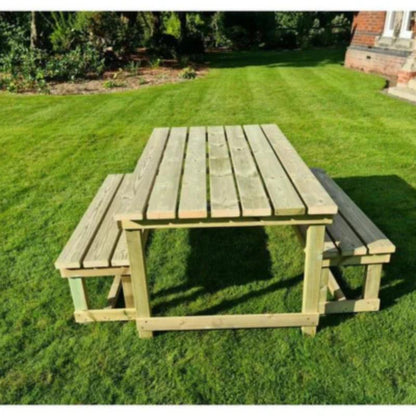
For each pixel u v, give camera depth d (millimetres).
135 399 1993
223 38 21297
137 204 1959
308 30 21156
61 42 12023
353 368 2098
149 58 14047
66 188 4320
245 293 2670
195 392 2016
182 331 2383
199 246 3213
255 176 2262
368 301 2404
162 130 3410
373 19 11062
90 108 7828
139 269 2141
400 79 8203
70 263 2195
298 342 2271
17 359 2230
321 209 1859
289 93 8594
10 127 6668
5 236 3436
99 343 2316
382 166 4566
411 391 1970
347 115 6672
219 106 7680
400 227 3314
